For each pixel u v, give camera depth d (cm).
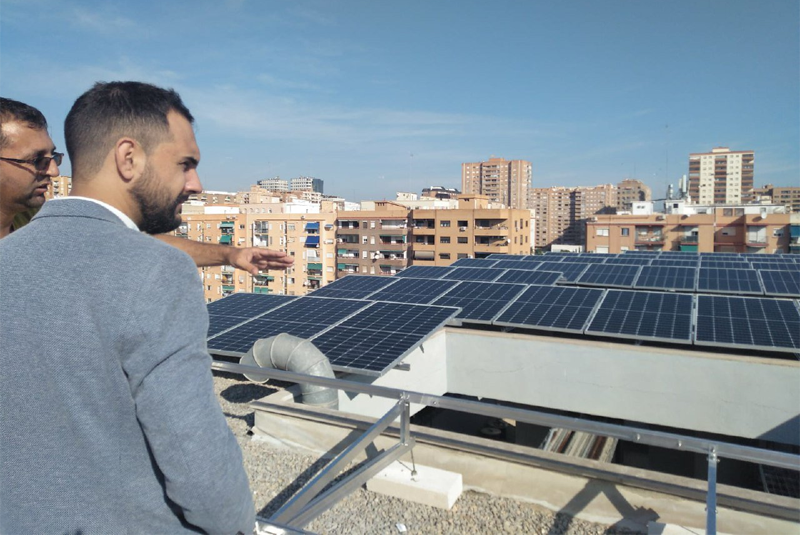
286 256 316
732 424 1184
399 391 550
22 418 154
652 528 494
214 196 16600
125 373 160
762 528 477
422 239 9331
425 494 555
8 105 404
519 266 2936
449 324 1575
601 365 1293
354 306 1439
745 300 1498
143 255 167
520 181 19700
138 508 166
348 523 522
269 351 959
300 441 705
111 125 181
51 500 156
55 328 154
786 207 9231
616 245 9606
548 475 558
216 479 162
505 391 1398
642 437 428
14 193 413
